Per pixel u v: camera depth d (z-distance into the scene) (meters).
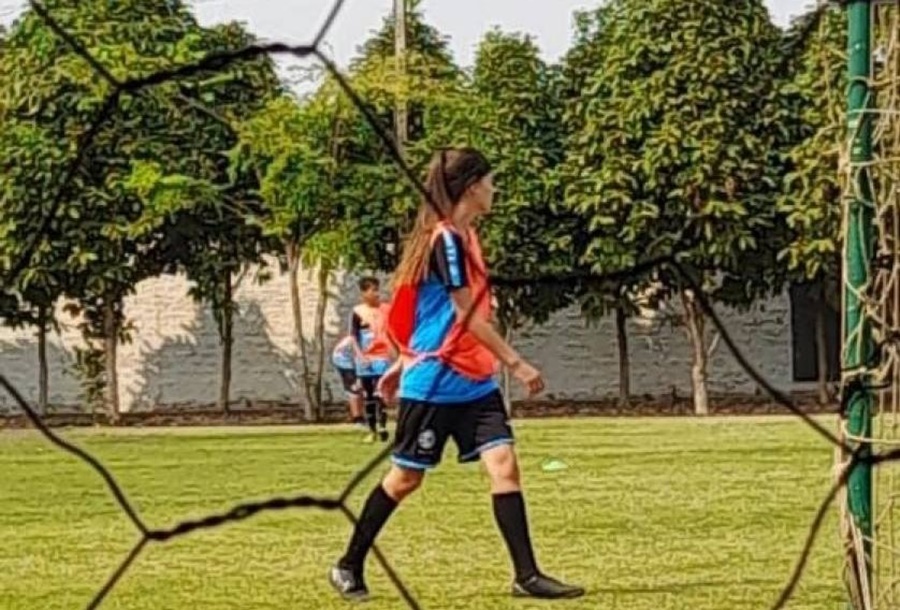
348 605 5.45
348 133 18.05
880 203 4.01
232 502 9.52
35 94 17.02
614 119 18.66
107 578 6.12
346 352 17.23
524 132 19.03
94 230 18.84
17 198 17.41
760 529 7.36
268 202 18.53
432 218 5.29
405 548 6.80
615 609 5.30
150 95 16.73
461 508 8.34
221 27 17.34
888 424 4.04
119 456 13.34
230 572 6.20
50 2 16.09
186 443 15.04
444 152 5.29
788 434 14.27
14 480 11.02
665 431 15.12
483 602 5.46
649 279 18.70
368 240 18.42
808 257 16.36
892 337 3.99
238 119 18.34
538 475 10.44
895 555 4.17
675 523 7.66
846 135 4.09
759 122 17.89
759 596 5.52
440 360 5.30
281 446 14.33
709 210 18.08
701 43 17.97
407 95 17.75
